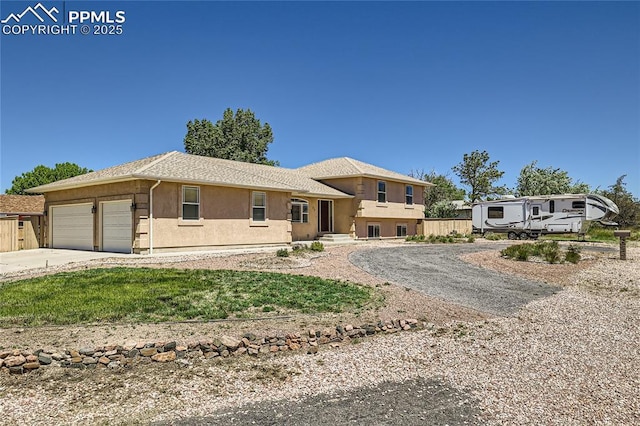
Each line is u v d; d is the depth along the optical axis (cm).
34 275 1114
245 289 947
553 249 1667
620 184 3825
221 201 1802
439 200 4169
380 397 486
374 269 1315
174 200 1639
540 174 4356
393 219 2803
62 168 4975
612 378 545
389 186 2716
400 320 764
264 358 602
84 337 609
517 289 1110
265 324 710
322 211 2534
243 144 4641
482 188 4456
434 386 519
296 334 655
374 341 686
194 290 915
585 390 509
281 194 2066
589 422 433
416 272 1295
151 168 1633
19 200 2927
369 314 800
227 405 457
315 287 1000
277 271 1230
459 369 574
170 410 442
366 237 2589
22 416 421
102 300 815
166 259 1410
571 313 872
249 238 1908
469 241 2491
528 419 438
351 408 457
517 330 751
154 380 514
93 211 1759
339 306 845
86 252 1697
